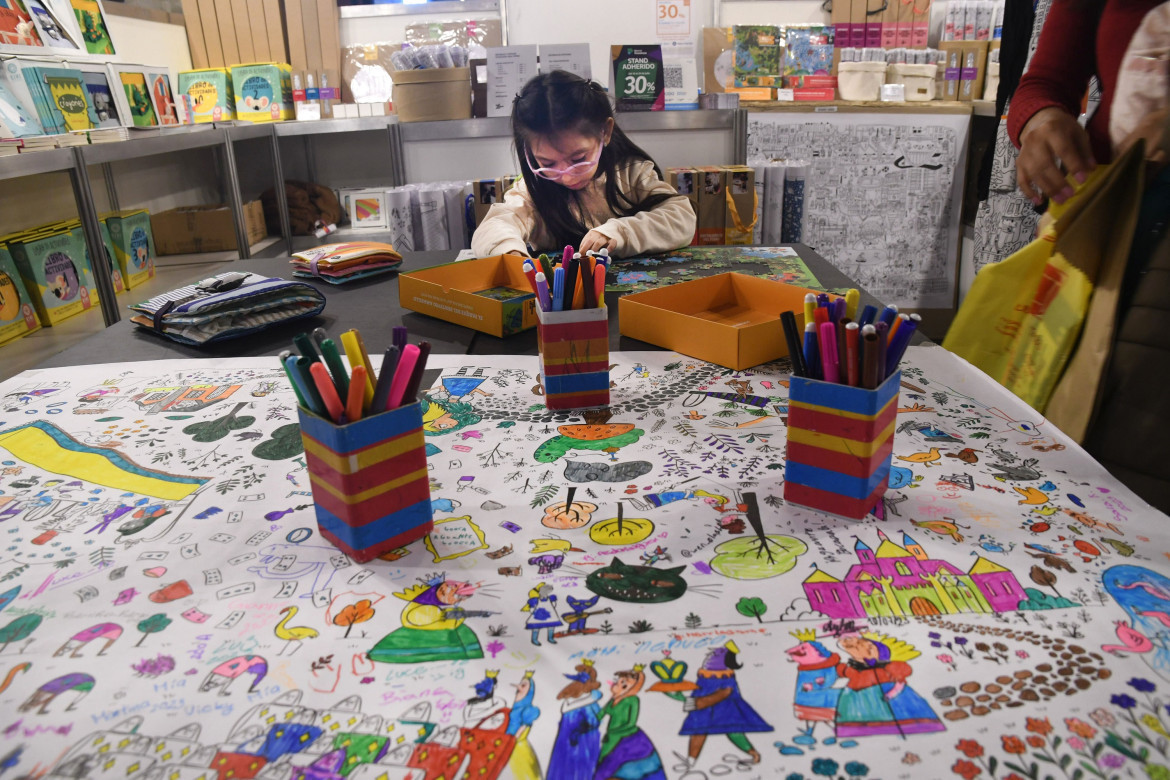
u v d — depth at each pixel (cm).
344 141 422
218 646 63
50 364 128
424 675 59
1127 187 124
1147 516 79
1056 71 158
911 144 348
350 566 73
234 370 124
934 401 108
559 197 213
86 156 221
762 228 266
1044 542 74
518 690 57
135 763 51
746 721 54
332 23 362
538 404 110
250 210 363
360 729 54
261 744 53
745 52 358
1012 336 145
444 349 132
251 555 75
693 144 281
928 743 52
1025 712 54
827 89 357
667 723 54
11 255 252
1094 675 57
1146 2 140
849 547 74
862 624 63
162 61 354
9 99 231
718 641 62
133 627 65
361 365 73
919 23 355
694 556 74
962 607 65
